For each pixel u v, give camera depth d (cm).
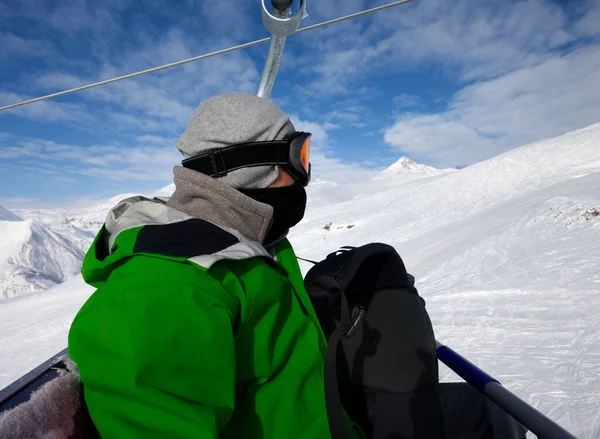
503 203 2444
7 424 74
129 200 129
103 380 74
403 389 117
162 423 73
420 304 141
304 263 1747
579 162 3109
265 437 98
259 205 110
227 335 85
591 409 341
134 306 77
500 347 509
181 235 94
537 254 1009
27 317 2027
